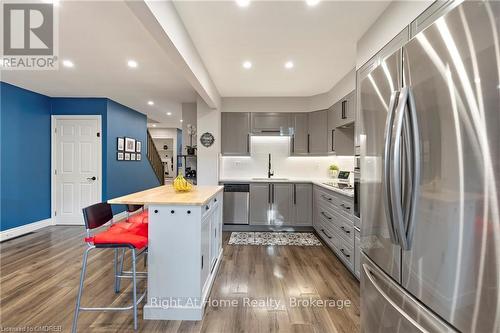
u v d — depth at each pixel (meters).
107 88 4.33
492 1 0.72
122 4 2.01
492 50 0.71
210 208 2.55
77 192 4.96
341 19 2.20
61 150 4.94
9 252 3.45
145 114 6.70
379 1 1.92
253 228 4.69
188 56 2.50
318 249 3.67
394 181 1.06
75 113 4.94
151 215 2.06
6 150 4.01
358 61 2.56
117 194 5.35
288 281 2.67
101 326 1.93
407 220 1.05
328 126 4.49
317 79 3.86
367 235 1.51
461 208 0.81
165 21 1.87
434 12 1.37
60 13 2.12
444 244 0.88
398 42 1.79
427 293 0.97
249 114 4.92
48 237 4.12
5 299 2.29
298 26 2.35
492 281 0.72
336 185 3.72
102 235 1.98
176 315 2.03
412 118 1.03
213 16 2.20
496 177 0.70
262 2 2.01
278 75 3.71
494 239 0.71
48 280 2.64
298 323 1.98
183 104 5.34
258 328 1.92
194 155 5.12
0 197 3.90
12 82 3.99
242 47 2.79
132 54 2.94
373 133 1.41
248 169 5.21
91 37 2.54
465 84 0.80
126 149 5.72
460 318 0.82
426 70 0.97
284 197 4.62
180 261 2.05
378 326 1.32
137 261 3.18
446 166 0.87
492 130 0.71
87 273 2.82
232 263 3.14
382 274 1.32
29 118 4.44
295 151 4.89
